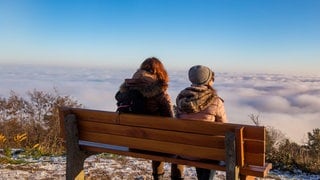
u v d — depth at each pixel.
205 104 3.77
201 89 3.81
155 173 4.63
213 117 3.80
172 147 3.85
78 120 4.41
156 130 3.90
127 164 6.96
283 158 7.34
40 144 8.60
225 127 3.45
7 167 6.50
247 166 3.53
